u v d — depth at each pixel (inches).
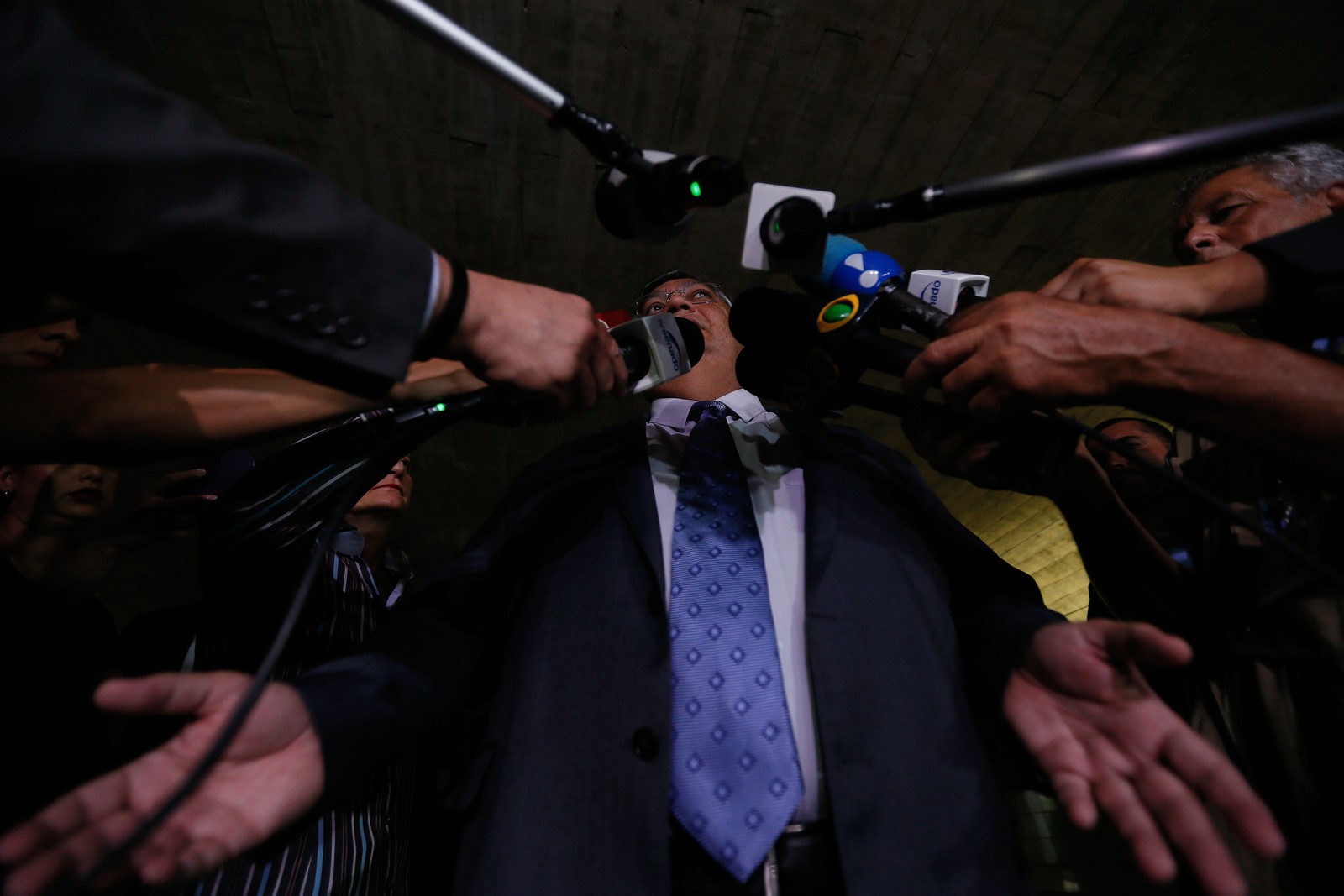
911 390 34.3
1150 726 26.4
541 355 30.6
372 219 28.7
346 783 28.4
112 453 33.5
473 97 171.5
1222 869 22.7
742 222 192.7
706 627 34.0
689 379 51.8
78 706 50.4
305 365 26.9
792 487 41.6
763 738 31.2
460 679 36.4
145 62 165.6
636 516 38.0
